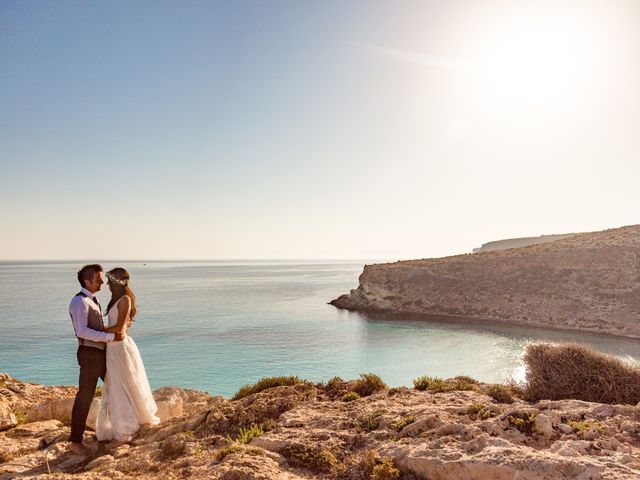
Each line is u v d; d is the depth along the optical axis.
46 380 51.47
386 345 71.38
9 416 8.55
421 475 4.96
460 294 102.31
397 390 9.33
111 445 7.39
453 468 4.70
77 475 5.39
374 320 96.06
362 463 5.50
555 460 4.28
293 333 82.56
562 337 71.69
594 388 7.55
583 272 92.00
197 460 6.04
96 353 7.51
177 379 53.38
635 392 7.21
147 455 6.57
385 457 5.38
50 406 9.60
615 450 4.77
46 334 79.50
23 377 52.62
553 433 5.43
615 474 3.89
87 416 7.96
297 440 6.44
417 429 6.17
